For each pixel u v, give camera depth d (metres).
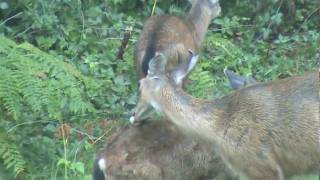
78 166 9.79
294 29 16.42
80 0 14.59
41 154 10.57
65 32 14.11
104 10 15.03
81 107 10.42
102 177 9.30
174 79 9.26
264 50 15.08
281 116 9.04
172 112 9.16
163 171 9.36
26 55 10.60
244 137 9.09
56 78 10.59
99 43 14.07
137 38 13.81
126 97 12.55
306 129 8.98
